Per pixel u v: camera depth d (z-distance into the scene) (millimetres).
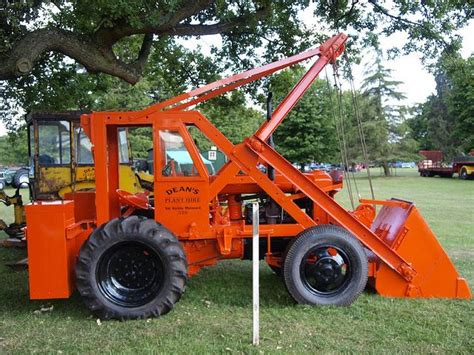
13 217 13367
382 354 3664
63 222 4535
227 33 10305
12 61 6809
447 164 36812
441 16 9914
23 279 6078
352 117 35344
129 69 8266
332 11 10211
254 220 3904
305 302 4793
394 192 20094
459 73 10781
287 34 10266
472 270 6305
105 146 4945
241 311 4711
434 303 4895
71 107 10297
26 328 4289
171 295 4535
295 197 5500
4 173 28078
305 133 32969
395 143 36562
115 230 4512
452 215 12258
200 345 3824
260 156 4934
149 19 7238
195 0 7555
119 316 4473
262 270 6484
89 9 7312
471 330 4164
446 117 43531
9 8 6645
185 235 4996
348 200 16312
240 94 11031
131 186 9156
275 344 3852
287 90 10609
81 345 3875
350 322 4367
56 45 7227
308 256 4840
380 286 5105
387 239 5309
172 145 4973
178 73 11117
